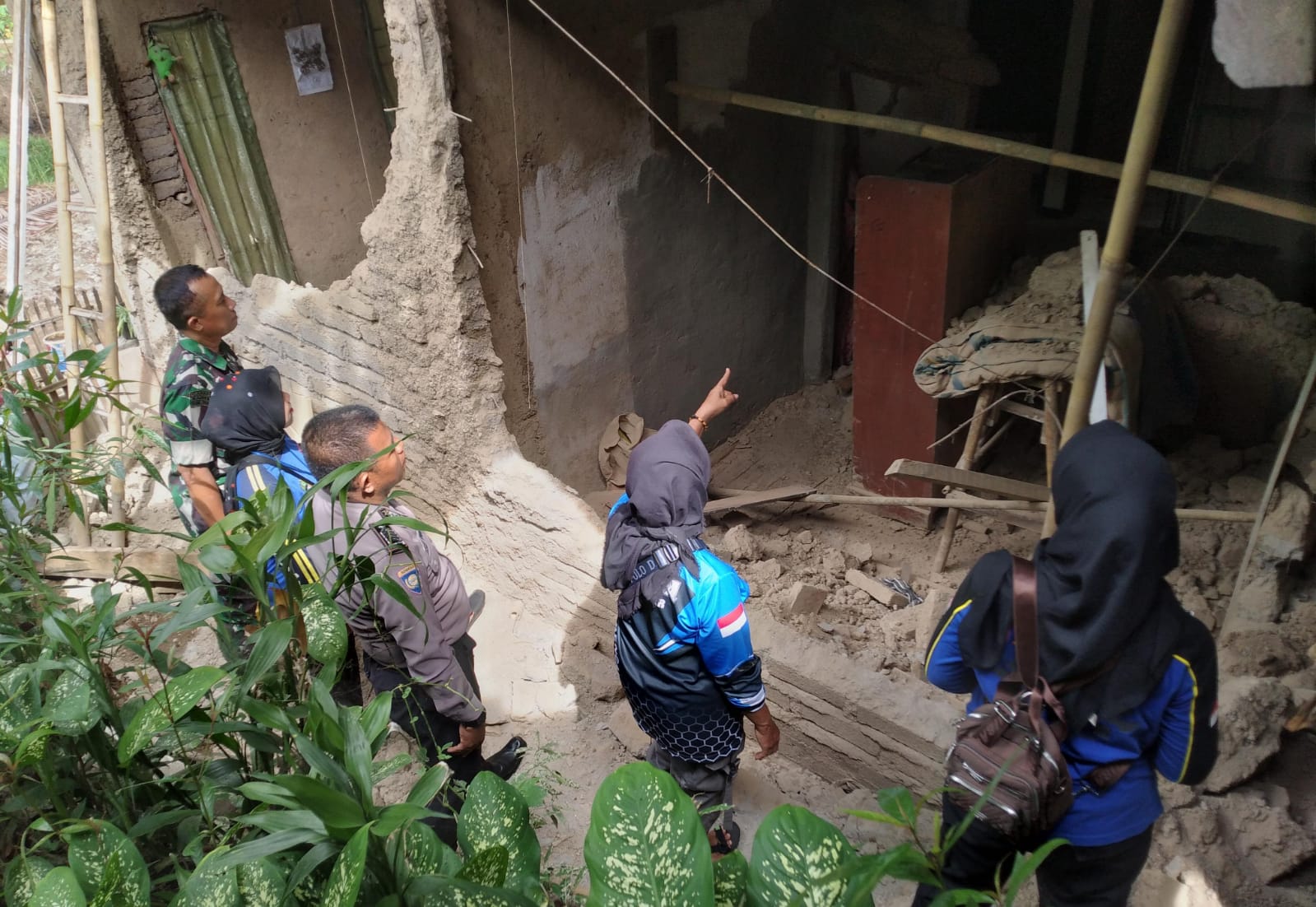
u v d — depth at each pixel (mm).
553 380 5070
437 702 2719
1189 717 1985
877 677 3264
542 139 4516
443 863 1385
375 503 2764
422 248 4145
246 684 1509
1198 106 6117
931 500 4676
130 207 5418
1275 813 2971
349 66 5848
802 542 5281
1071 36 6402
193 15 5273
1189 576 4391
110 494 4969
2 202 10195
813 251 6777
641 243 5344
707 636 2541
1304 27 2010
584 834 3277
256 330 5312
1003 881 2238
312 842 1336
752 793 3436
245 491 3154
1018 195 5160
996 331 4266
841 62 6086
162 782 1803
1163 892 2791
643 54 4910
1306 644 3602
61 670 1871
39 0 5543
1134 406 4203
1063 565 1951
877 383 5266
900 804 1145
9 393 3018
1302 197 5770
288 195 5922
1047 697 1987
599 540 4113
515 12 4168
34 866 1508
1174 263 6066
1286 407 4836
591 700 3932
